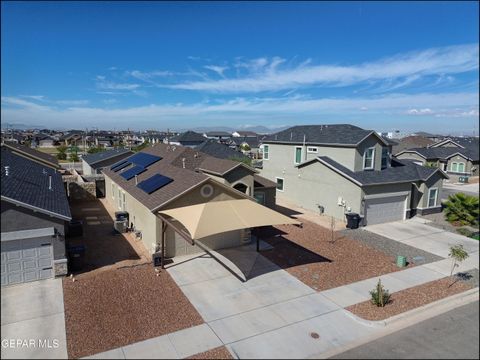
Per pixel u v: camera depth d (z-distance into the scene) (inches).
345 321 504.1
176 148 1143.6
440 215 1167.0
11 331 454.3
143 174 1011.9
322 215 1130.0
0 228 561.9
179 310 518.3
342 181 1059.3
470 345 452.4
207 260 713.0
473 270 703.1
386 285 624.1
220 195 759.7
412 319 515.2
